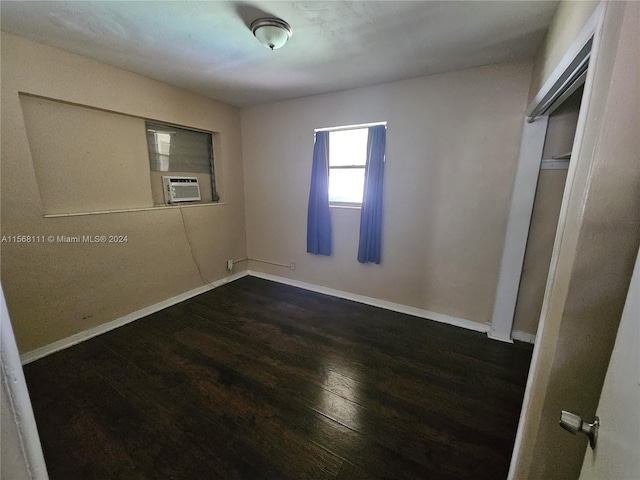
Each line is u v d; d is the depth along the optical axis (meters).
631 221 0.56
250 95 3.08
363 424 1.55
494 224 2.40
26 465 0.43
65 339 2.26
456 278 2.64
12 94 1.85
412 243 2.79
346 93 2.87
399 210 2.80
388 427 1.54
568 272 0.65
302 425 1.55
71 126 2.20
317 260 3.45
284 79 2.58
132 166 2.63
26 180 1.96
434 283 2.75
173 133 3.02
